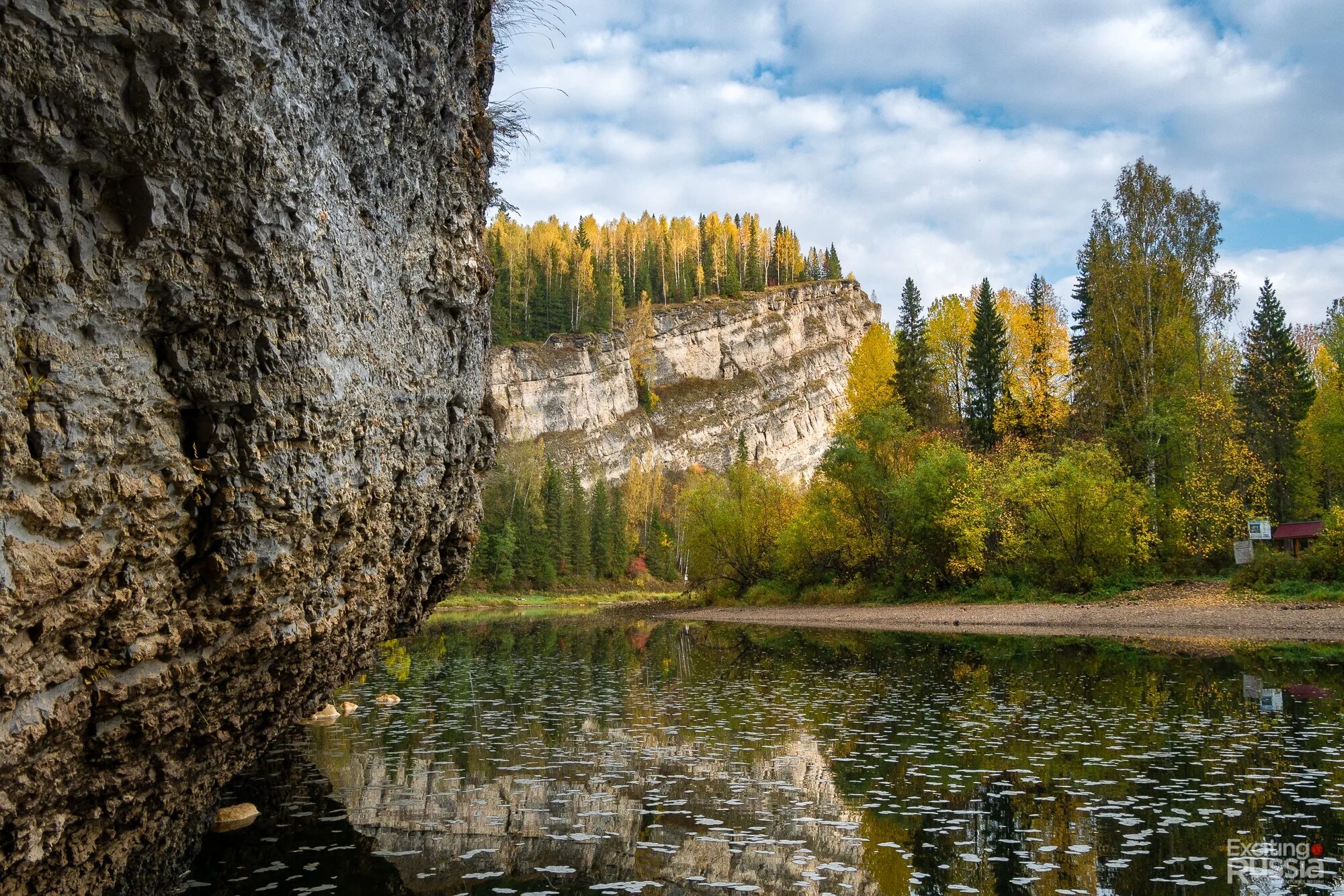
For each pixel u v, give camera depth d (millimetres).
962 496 39500
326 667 7297
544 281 120562
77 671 4098
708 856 7820
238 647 5344
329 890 7059
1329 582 28984
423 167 7555
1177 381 37562
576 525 84312
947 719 14469
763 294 151125
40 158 3537
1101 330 40062
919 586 43594
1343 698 15359
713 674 22000
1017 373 49688
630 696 18016
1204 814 8742
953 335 57500
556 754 12109
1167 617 29047
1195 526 34344
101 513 4008
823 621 41156
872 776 10641
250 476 4996
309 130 5121
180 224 4207
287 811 9430
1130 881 7016
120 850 5344
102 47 3605
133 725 4621
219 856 7934
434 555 10133
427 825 8875
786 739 13008
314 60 5070
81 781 4473
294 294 5047
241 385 4859
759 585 54844
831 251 176750
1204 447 34969
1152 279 38812
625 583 87562
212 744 5832
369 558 7469
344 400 5875
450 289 8562
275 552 5293
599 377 116688
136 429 4305
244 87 4234
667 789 10195
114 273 4008
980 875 7203
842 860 7648
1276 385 47875
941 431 51094
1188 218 38750
